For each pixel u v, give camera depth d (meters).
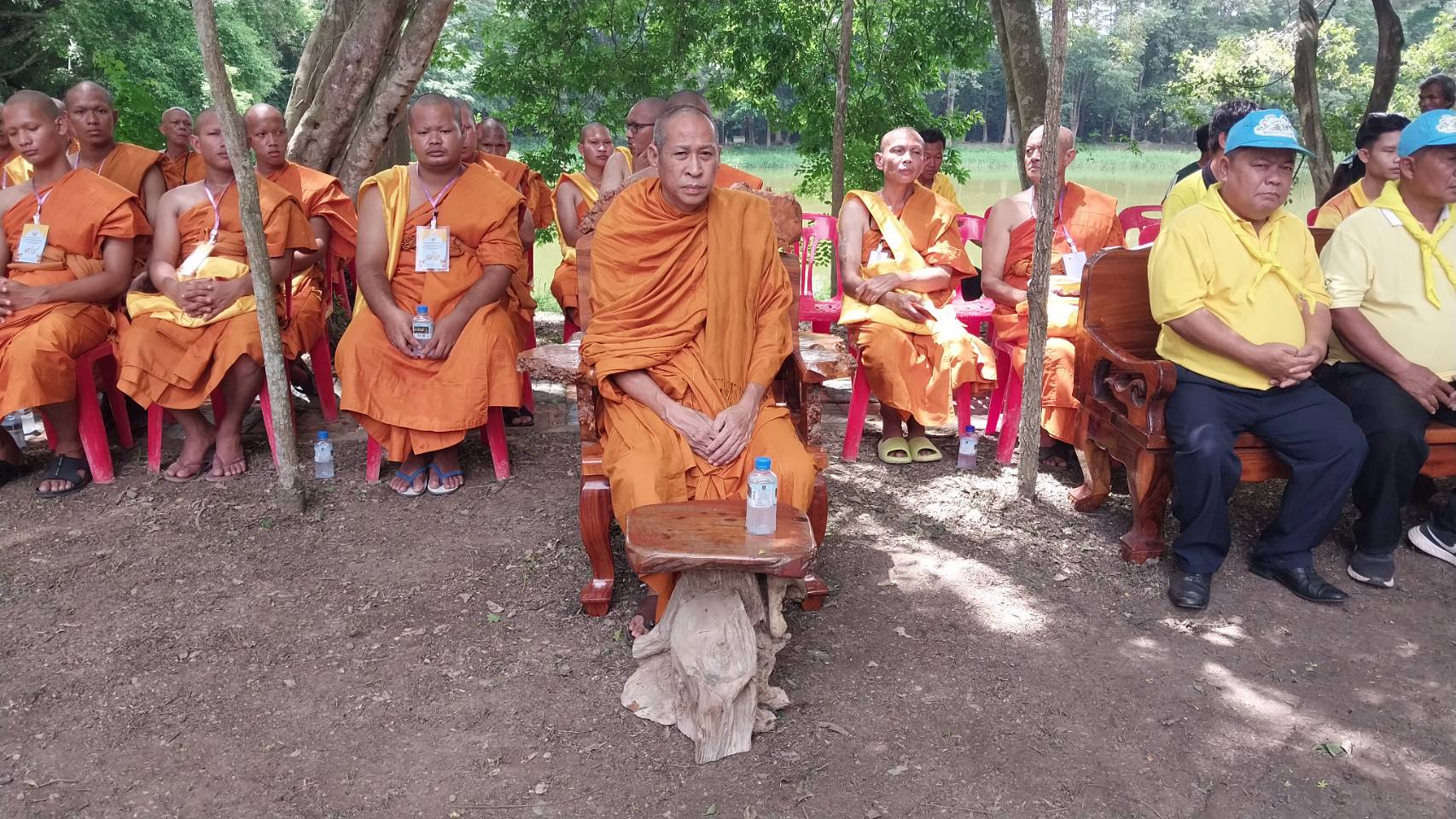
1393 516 3.68
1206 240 3.62
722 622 2.73
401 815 2.48
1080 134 59.00
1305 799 2.55
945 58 10.42
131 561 3.85
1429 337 3.75
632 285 3.40
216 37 3.76
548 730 2.82
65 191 4.61
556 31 10.52
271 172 5.44
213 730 2.81
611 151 6.36
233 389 4.62
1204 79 11.51
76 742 2.75
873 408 6.04
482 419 4.41
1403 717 2.91
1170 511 4.35
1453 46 15.98
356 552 3.95
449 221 4.55
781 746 2.75
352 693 2.99
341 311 6.75
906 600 3.57
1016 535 4.11
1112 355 3.89
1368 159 4.65
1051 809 2.50
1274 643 3.30
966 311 5.29
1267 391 3.62
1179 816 2.49
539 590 3.62
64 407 4.51
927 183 6.00
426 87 29.59
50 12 14.07
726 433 3.22
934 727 2.83
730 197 3.43
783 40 10.12
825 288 10.39
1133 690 3.02
